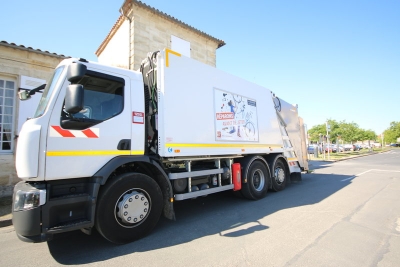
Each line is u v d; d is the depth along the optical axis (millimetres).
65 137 3225
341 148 36969
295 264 2955
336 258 3100
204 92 5105
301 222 4512
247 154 6508
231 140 5625
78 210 3289
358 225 4324
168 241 3736
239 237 3842
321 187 8188
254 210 5410
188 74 4793
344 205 5711
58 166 3137
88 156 3393
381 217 4777
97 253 3354
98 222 3344
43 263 3098
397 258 3094
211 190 5059
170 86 4398
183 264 3000
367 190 7551
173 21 11836
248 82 6586
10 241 3900
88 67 3564
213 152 5121
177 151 4375
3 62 7230
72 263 3084
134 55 10484
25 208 2900
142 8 10867
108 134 3613
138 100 4066
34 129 3023
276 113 7672
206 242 3672
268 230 4125
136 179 3736
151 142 4406
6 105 7312
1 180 6898
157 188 4004
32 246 3645
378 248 3387
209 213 5262
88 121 3434
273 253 3256
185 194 4484
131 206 3631
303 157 9391
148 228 3857
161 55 4371
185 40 12547
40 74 7848
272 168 7223
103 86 3709
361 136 39281
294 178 8859
